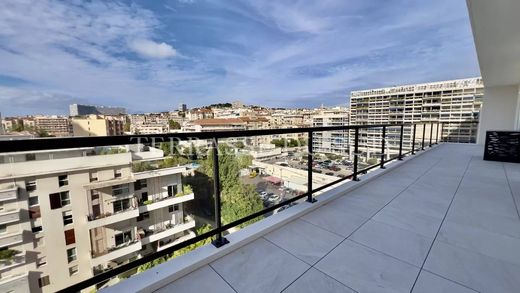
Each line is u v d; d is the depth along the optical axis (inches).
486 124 297.1
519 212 86.2
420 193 108.9
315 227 75.9
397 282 50.9
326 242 67.0
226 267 56.2
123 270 47.1
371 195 106.3
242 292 48.4
